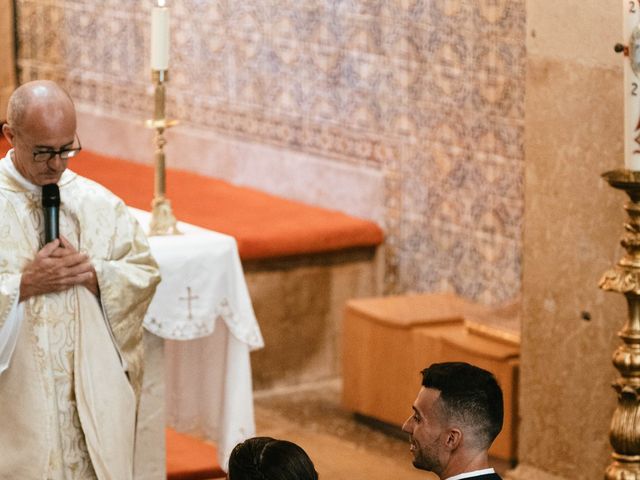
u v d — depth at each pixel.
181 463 7.00
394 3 9.55
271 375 9.59
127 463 5.58
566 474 7.34
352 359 8.96
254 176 10.95
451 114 9.26
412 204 9.62
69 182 5.49
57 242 5.29
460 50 9.13
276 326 9.55
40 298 5.34
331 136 10.21
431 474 7.98
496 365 7.95
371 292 9.92
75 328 5.42
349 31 9.93
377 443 8.59
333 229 9.59
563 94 7.00
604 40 6.77
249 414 6.49
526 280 7.37
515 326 8.52
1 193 5.31
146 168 11.89
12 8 13.37
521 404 7.51
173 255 6.18
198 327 6.26
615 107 6.78
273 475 3.49
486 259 9.12
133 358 5.62
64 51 13.02
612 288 6.04
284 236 9.38
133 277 5.52
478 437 4.16
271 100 10.71
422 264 9.60
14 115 5.18
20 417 5.36
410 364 8.55
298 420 9.01
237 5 10.91
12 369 5.34
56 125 5.16
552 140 7.10
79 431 5.46
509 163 8.92
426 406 4.20
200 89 11.42
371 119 9.85
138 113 12.27
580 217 7.04
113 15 12.41
